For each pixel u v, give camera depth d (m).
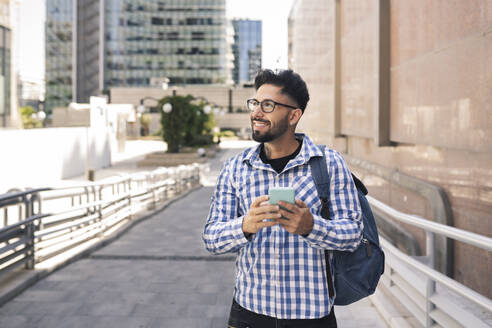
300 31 22.25
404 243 5.64
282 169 1.67
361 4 9.48
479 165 4.23
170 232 8.49
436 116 5.19
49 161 18.22
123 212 8.95
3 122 16.22
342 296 1.63
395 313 3.70
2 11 16.22
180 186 15.41
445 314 2.88
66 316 4.10
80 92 103.31
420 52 5.75
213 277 5.47
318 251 1.58
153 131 79.19
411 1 6.12
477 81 4.16
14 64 16.72
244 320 1.65
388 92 7.27
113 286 5.03
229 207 1.67
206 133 45.59
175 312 4.26
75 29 101.62
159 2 98.94
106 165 26.05
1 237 4.56
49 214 5.53
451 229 2.68
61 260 5.77
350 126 10.80
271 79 1.60
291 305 1.57
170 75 99.69
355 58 10.16
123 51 98.94
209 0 98.81
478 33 4.14
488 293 3.96
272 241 1.59
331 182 1.60
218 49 99.62
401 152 6.99
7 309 4.25
